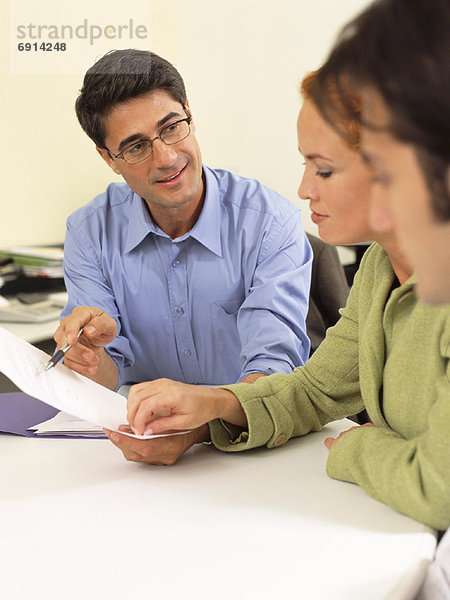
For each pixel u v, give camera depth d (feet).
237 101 11.75
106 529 2.76
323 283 7.13
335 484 3.14
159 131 4.81
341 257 10.84
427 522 2.69
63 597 2.28
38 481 3.28
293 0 11.53
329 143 2.60
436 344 2.84
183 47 11.00
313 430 3.86
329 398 3.78
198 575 2.39
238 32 11.46
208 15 11.16
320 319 7.18
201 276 5.53
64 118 9.67
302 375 3.84
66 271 5.79
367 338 3.15
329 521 2.76
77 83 9.70
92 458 3.57
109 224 5.66
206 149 11.73
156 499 3.04
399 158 1.67
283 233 5.50
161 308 5.63
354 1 11.32
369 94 1.75
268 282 5.26
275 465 3.41
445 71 1.60
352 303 3.73
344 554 2.50
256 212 5.51
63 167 9.78
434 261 1.70
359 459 3.10
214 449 3.69
